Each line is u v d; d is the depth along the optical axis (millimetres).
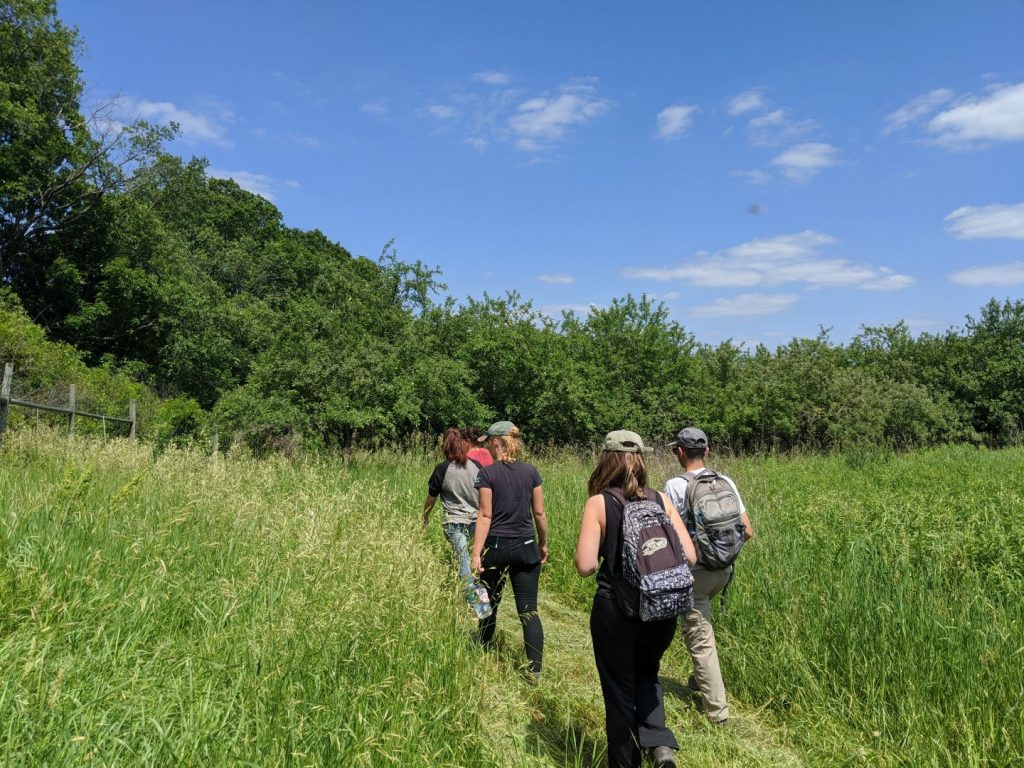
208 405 28531
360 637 3545
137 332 30594
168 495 6086
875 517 6879
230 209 48062
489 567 4898
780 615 4953
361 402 14328
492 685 3906
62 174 28062
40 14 27719
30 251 28609
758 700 4594
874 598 4719
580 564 3441
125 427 14547
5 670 2643
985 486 9805
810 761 3848
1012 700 3713
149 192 36750
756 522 6723
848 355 34062
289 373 14430
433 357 16750
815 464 17438
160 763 2420
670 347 22500
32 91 27812
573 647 5496
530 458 15992
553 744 3834
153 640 3381
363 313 17578
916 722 3787
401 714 3029
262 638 3334
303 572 4016
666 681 4980
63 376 16625
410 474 11305
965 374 30641
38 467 7566
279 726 2756
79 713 2471
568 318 23500
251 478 7734
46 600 3260
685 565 3402
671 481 4691
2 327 16484
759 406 23109
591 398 19547
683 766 3758
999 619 4258
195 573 4211
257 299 35250
